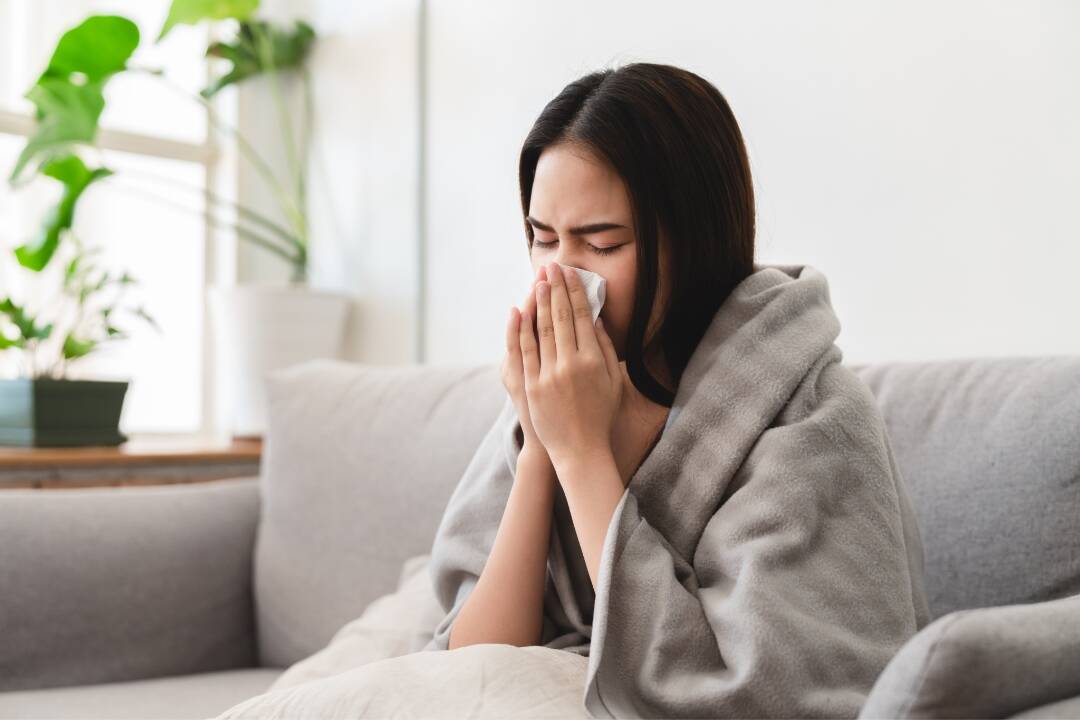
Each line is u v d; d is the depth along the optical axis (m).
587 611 0.99
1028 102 1.42
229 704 1.37
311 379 1.80
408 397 1.66
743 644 0.75
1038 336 1.41
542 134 0.94
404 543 1.55
